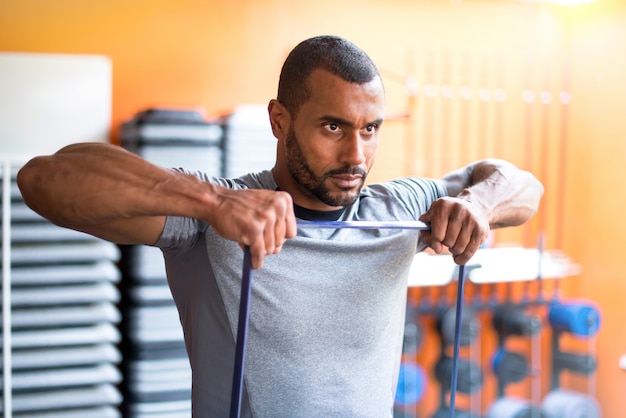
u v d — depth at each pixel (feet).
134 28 13.08
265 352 5.37
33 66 12.15
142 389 11.79
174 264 5.64
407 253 5.85
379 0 14.65
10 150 12.10
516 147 15.83
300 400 5.40
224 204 4.64
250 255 4.68
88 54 12.87
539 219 16.05
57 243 11.37
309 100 5.20
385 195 6.17
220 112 13.65
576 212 16.21
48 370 11.48
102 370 11.64
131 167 4.74
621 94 15.31
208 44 13.52
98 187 4.63
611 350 15.69
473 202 5.87
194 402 5.60
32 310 11.35
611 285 15.61
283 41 13.98
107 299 11.60
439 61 15.15
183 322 5.76
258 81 13.84
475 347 15.56
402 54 14.87
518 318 14.48
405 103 14.88
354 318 5.54
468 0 15.29
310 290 5.45
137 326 11.82
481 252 14.52
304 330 5.40
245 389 5.39
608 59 15.52
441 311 14.39
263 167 12.32
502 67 15.62
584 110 16.01
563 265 15.70
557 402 14.74
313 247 5.51
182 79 13.39
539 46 15.89
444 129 15.24
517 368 14.65
